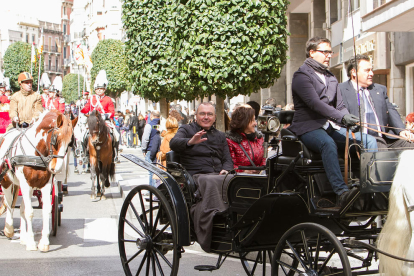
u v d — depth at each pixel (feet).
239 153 21.22
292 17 77.51
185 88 32.89
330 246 16.29
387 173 15.35
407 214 14.02
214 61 30.19
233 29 30.07
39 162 25.31
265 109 19.13
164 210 19.49
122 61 157.99
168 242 19.04
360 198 16.01
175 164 19.60
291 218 17.40
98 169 44.24
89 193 48.39
